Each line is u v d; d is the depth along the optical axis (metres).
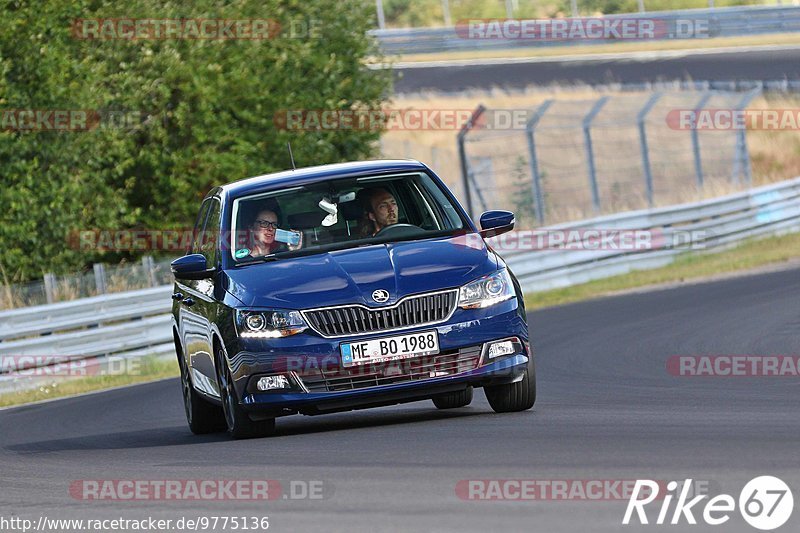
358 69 97.31
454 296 29.33
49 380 61.03
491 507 18.83
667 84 144.00
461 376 29.09
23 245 76.81
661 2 198.50
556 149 131.62
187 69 83.50
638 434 25.34
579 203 123.31
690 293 68.56
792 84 139.75
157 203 87.56
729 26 166.00
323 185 33.12
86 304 63.31
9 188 75.38
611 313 63.09
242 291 30.12
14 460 32.12
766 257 83.44
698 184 105.69
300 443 28.36
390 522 18.33
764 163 131.50
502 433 26.92
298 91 91.88
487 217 33.03
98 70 80.00
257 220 32.38
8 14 76.38
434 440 26.61
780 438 23.55
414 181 33.41
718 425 26.12
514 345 29.78
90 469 28.06
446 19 199.12
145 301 66.19
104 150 80.75
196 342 33.53
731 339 47.12
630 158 129.12
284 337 28.97
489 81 155.88
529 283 80.19
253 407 29.20
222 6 88.56
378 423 32.22
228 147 88.31
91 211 79.88
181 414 42.38
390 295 29.09
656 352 45.44
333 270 29.98
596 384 38.03
